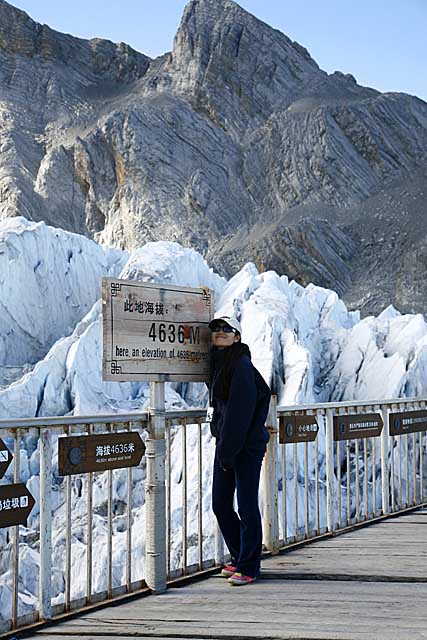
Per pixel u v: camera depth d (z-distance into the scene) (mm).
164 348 5754
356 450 8023
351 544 7168
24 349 23781
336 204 79875
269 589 5680
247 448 5691
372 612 5062
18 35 119000
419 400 9094
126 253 27688
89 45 127750
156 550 5598
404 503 8969
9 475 14984
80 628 4805
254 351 17844
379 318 24109
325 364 20797
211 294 6184
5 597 11859
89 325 19500
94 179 89312
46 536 4891
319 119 85312
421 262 67688
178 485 14148
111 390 19031
